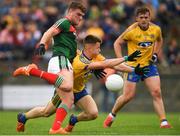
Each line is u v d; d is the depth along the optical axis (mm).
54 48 26609
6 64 63312
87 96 27109
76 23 26766
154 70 32531
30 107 58594
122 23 64250
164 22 62156
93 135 25078
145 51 32281
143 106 58469
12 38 64938
